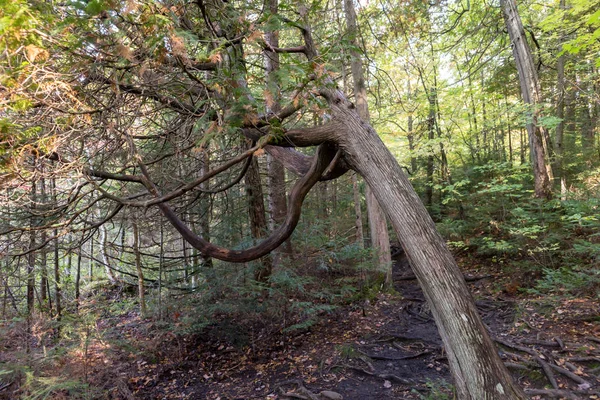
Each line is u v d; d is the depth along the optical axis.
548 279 6.27
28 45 1.46
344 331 6.63
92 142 3.37
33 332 5.48
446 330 2.57
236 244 7.19
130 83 2.76
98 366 5.34
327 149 3.32
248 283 6.39
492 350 2.48
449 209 11.53
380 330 6.50
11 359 4.86
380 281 8.45
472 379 2.41
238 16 2.49
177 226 3.48
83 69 2.16
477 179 10.63
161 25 1.80
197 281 7.88
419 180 13.42
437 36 10.08
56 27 1.71
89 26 1.81
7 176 2.31
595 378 4.06
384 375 4.87
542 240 7.24
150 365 6.21
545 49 8.33
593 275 5.66
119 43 1.83
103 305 7.68
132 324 7.30
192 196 6.59
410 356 5.41
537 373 4.37
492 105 10.04
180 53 1.85
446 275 2.61
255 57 4.44
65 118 2.53
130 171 5.39
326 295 6.76
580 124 10.96
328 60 2.74
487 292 7.66
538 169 7.85
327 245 6.95
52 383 4.24
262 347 6.41
